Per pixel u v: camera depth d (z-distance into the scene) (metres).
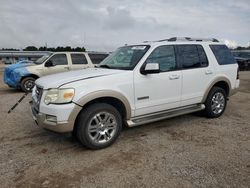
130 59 4.81
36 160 3.81
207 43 5.83
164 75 4.84
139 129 5.20
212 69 5.70
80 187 3.08
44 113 3.95
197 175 3.31
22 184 3.15
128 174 3.37
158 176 3.30
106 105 4.16
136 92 4.49
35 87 4.57
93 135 4.13
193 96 5.40
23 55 28.34
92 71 4.58
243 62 21.58
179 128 5.25
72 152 4.10
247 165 3.57
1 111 6.85
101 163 3.70
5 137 4.80
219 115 6.04
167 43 5.03
